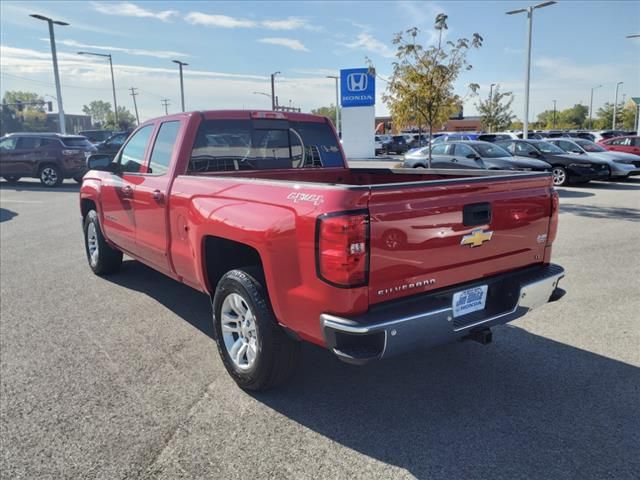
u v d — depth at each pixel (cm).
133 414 333
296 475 274
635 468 275
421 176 494
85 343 448
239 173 473
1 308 541
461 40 1373
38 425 321
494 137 2942
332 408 340
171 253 446
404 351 286
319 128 543
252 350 353
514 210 338
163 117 496
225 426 320
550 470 274
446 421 323
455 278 314
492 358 412
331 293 277
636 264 683
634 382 368
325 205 275
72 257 774
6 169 1905
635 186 1678
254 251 384
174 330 477
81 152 1906
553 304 534
